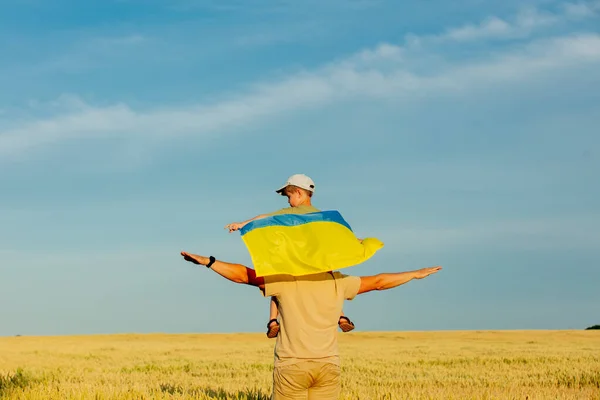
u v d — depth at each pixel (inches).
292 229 275.3
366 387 573.9
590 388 610.9
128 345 2094.0
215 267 277.0
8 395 479.2
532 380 694.5
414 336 2920.8
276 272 269.7
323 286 278.7
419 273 289.0
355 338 2773.1
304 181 288.5
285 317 278.8
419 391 532.1
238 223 277.3
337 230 276.8
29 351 1545.3
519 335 2930.6
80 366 951.6
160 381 658.2
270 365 1004.6
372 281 287.7
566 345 1918.1
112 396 460.8
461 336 2918.3
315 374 276.4
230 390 538.9
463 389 558.3
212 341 2605.8
